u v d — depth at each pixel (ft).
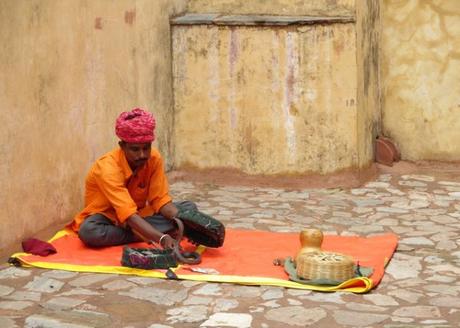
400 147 35.40
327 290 20.17
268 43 32.14
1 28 22.72
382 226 26.55
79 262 22.35
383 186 32.12
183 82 33.42
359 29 31.81
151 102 31.86
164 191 24.12
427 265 22.41
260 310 19.03
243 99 32.71
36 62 24.43
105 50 28.32
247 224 26.89
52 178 25.49
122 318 18.66
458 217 27.58
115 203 23.02
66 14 25.86
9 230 23.47
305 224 26.86
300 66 31.89
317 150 32.17
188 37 33.12
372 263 21.99
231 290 20.36
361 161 32.50
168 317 18.70
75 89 26.55
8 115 23.25
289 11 32.40
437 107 34.88
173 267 21.83
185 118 33.58
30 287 20.66
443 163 34.99
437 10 34.40
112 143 29.01
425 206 29.12
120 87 29.45
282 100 32.24
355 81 31.50
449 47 34.42
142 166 23.58
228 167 33.22
